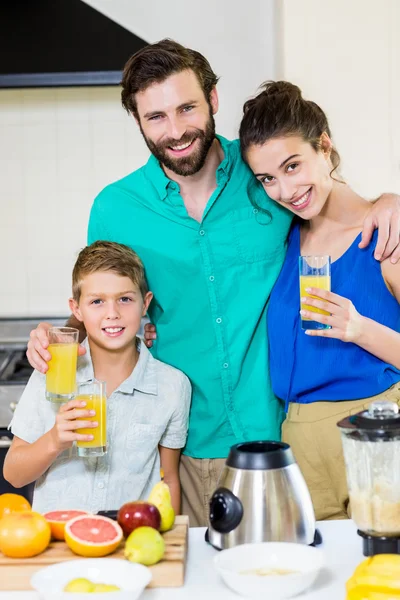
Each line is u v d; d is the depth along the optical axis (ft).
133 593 3.95
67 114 12.12
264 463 4.64
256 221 6.68
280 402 6.88
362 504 4.52
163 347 6.91
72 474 6.14
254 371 6.72
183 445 6.68
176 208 6.61
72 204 12.26
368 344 5.93
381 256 6.09
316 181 6.15
